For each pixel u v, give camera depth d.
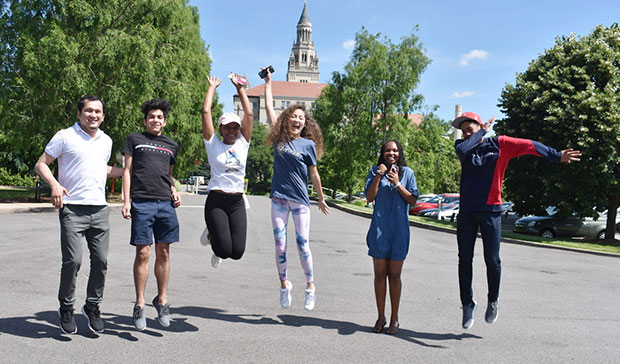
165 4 22.11
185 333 4.09
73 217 3.87
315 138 5.07
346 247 10.78
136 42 20.39
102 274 3.99
